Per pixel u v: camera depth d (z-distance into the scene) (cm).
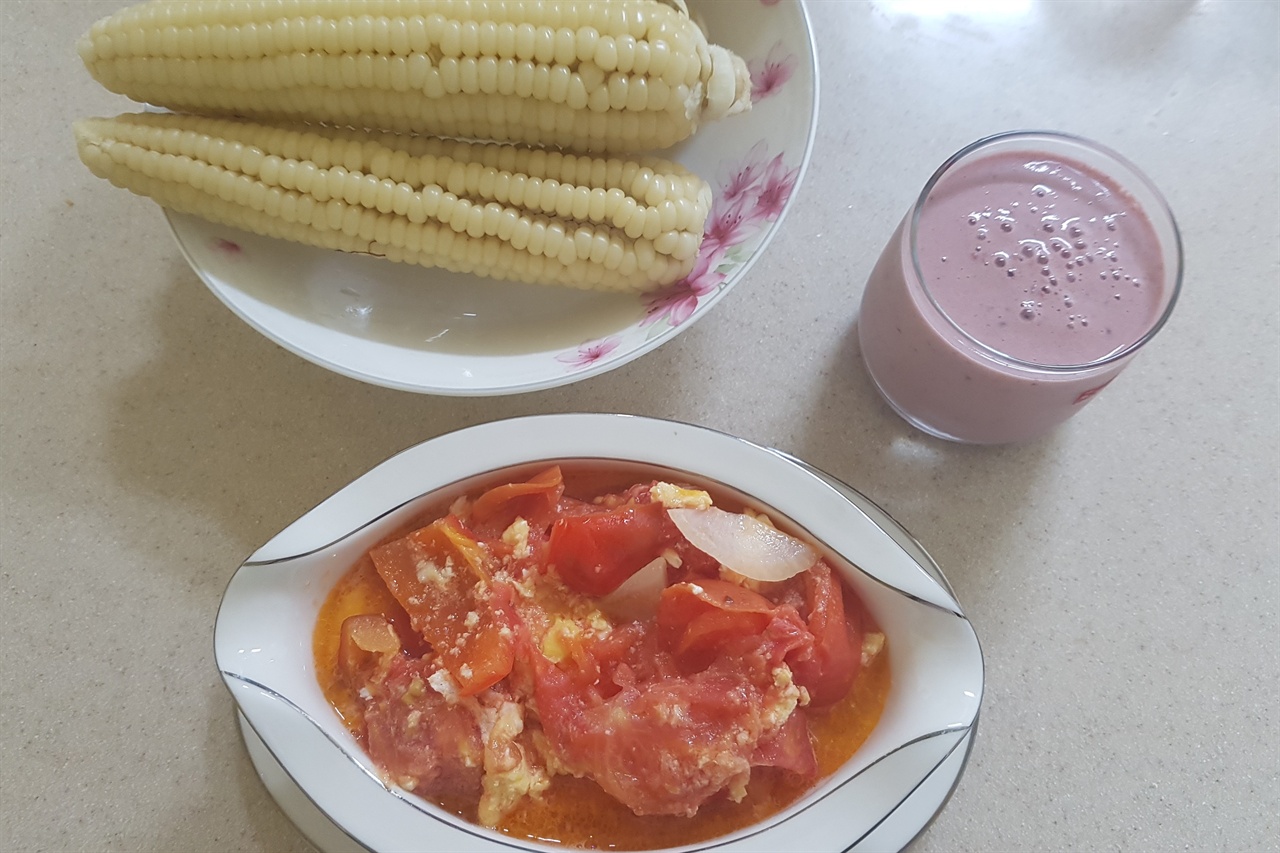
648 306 62
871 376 65
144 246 69
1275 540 63
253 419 65
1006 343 57
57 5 74
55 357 66
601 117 58
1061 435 66
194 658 61
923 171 72
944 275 58
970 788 59
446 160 59
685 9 61
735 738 51
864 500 59
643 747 51
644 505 56
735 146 65
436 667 54
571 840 53
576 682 54
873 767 49
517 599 56
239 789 58
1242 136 74
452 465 55
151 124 60
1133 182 58
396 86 57
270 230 61
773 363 67
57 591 62
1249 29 77
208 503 64
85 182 70
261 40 56
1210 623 62
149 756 59
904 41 76
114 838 57
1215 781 59
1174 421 66
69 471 64
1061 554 63
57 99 72
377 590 57
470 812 54
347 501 54
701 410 66
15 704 59
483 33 55
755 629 53
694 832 53
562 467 57
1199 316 69
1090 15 76
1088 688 61
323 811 49
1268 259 71
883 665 55
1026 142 59
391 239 60
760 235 60
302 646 54
